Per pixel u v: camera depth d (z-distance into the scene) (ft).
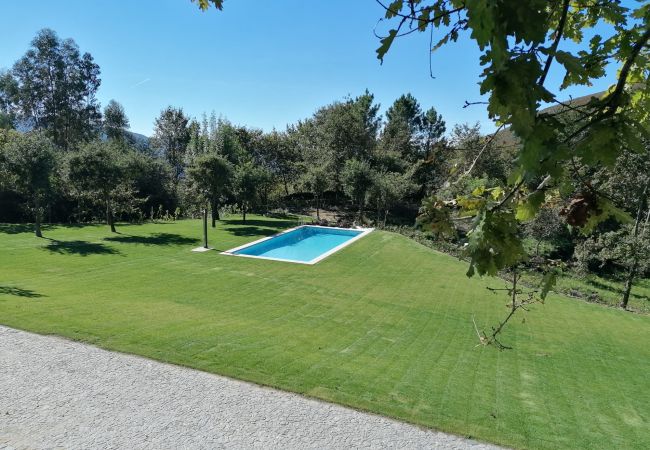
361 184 98.89
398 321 38.78
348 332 34.47
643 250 53.01
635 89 6.48
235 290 43.75
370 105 143.54
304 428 19.52
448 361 30.22
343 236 90.68
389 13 4.84
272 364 25.70
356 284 51.01
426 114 144.97
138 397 21.07
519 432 20.65
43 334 27.09
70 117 123.65
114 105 133.59
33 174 58.65
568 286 61.93
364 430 19.71
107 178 67.97
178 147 148.15
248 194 92.73
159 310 34.53
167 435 18.39
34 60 116.88
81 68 123.95
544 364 31.86
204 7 9.21
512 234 4.60
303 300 42.57
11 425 18.30
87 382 22.09
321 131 129.90
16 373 22.39
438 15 4.84
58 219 88.48
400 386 24.64
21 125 122.52
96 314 31.60
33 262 47.37
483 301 47.60
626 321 46.78
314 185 111.55
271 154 138.31
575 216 5.05
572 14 6.16
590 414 24.02
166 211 103.60
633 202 44.93
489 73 3.66
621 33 5.72
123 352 25.61
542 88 3.64
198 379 23.20
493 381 27.37
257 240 72.95
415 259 67.00
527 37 3.46
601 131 4.41
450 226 5.68
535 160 4.00
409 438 19.34
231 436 18.61
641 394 28.02
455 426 20.59
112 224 71.41
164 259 54.29
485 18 3.22
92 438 17.88
